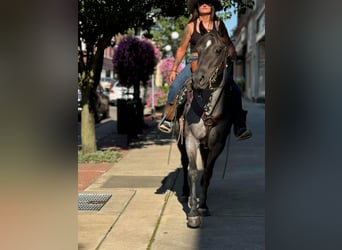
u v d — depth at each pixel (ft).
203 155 19.57
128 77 51.37
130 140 43.21
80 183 26.14
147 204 21.49
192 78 15.97
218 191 23.77
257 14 102.89
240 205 21.04
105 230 17.71
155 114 71.92
